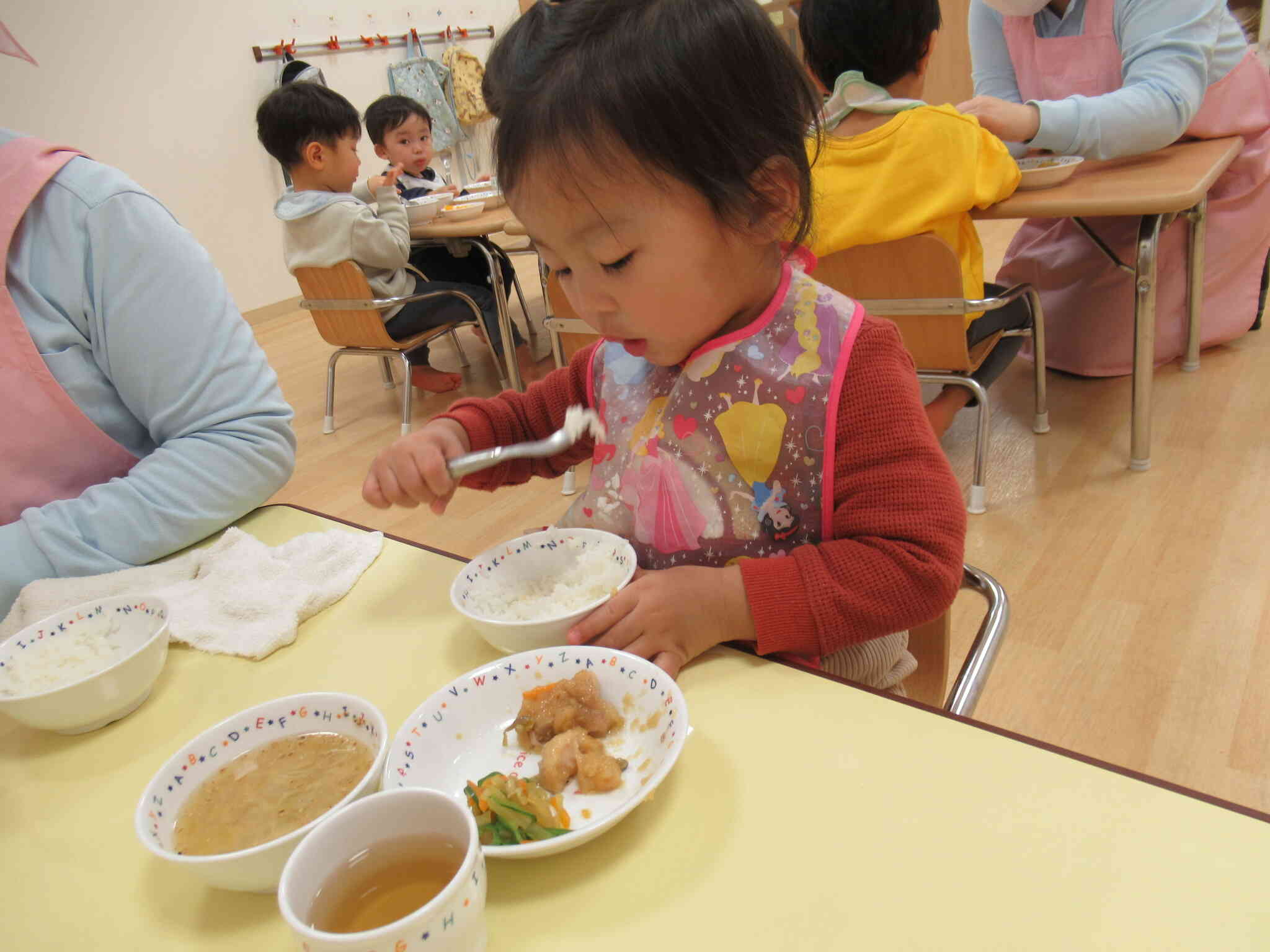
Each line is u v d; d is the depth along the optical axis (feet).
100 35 13.88
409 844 1.39
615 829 1.58
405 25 18.22
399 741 1.76
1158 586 5.52
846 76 5.48
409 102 11.69
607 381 2.81
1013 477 7.01
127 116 14.33
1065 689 4.81
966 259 5.89
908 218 5.28
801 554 2.21
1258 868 1.35
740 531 2.53
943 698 3.22
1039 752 1.63
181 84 14.90
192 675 2.30
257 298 16.53
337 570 2.67
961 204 5.27
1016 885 1.37
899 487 2.23
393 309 9.38
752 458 2.46
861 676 2.57
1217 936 1.25
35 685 2.16
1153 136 6.01
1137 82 6.10
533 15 2.07
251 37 15.70
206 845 1.59
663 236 1.97
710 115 1.89
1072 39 6.88
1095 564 5.81
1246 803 4.00
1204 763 4.24
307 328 15.55
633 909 1.42
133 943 1.51
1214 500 6.30
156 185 14.82
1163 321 8.32
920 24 5.41
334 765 1.73
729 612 2.09
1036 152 6.55
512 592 2.49
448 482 2.64
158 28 14.49
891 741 1.71
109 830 1.79
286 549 2.78
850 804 1.57
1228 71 7.07
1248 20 12.38
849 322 2.41
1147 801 1.50
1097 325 8.34
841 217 5.37
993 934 1.30
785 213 2.15
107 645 2.35
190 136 15.15
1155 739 4.42
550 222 2.01
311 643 2.37
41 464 3.07
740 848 1.50
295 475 8.98
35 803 1.90
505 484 3.22
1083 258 8.29
